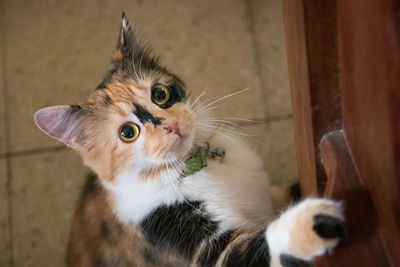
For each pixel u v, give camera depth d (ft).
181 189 1.29
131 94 1.34
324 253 0.85
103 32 2.16
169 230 1.27
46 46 2.16
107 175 1.34
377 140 0.72
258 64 2.03
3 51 2.18
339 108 0.88
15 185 1.98
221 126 1.50
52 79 2.11
